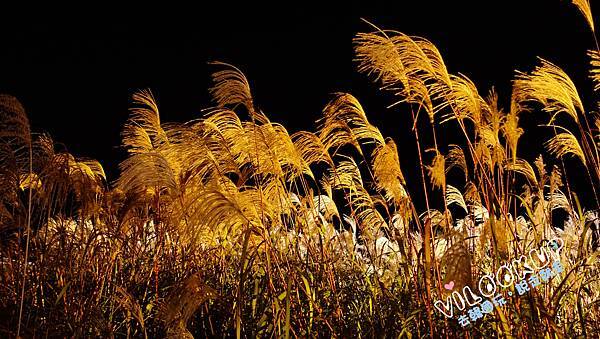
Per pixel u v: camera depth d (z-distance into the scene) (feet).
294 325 6.89
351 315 7.57
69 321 7.25
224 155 7.46
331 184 9.00
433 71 6.54
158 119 9.87
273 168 7.59
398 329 6.97
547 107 6.57
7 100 6.53
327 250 8.24
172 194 7.56
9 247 7.81
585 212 7.70
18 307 7.23
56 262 8.06
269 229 7.29
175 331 6.19
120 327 8.21
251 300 7.72
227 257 9.23
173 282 8.62
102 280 8.27
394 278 8.59
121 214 8.33
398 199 6.84
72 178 8.16
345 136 7.49
